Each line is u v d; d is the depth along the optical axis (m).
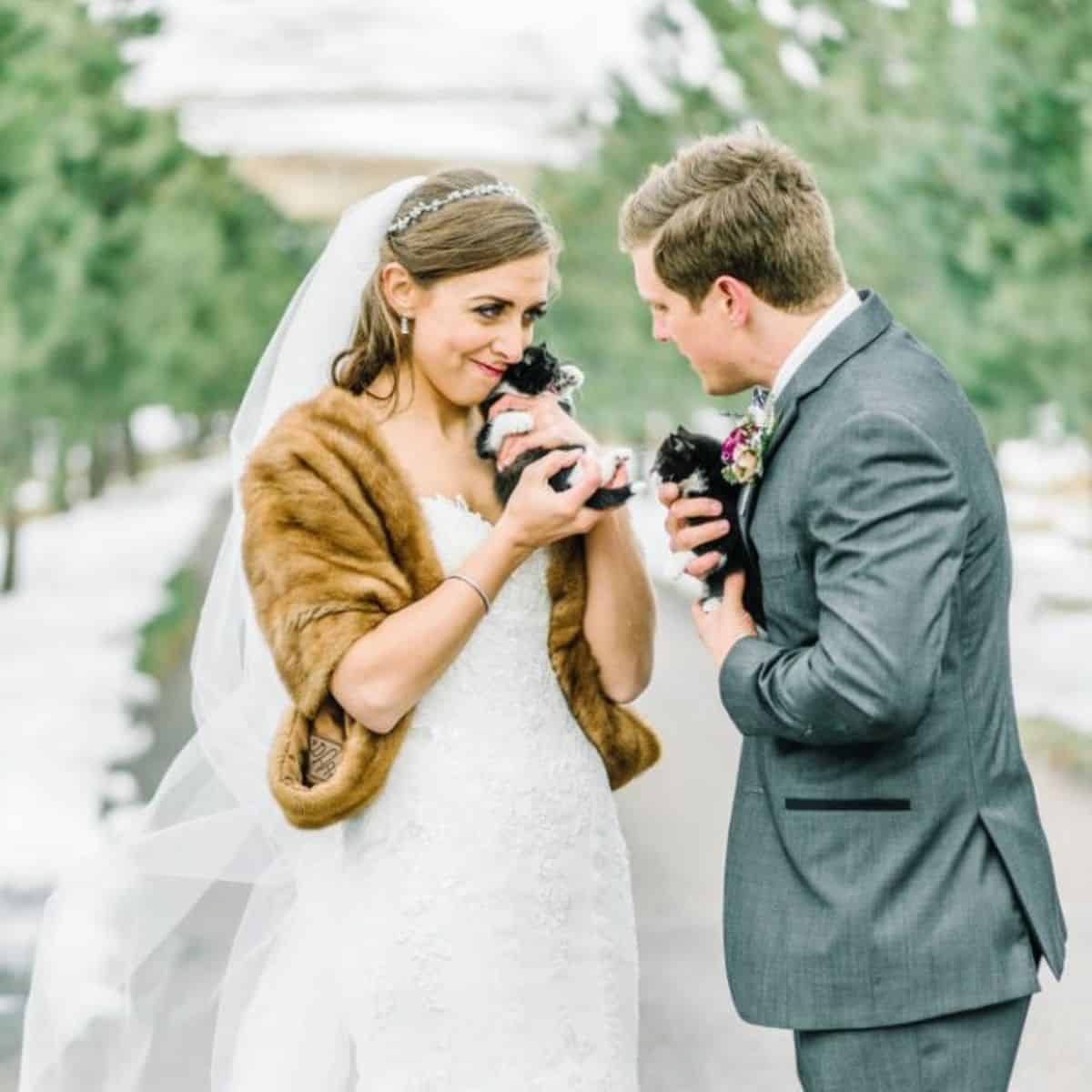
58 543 40.25
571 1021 3.83
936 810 3.36
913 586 3.19
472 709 3.78
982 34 13.23
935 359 3.44
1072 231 13.12
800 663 3.29
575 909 3.87
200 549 37.06
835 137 15.56
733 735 13.43
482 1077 3.72
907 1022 3.35
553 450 3.73
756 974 3.47
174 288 21.95
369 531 3.70
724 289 3.46
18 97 17.77
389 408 3.88
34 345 19.03
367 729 3.68
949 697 3.37
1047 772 11.20
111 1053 4.36
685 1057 6.36
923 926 3.34
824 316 3.45
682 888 8.69
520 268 3.76
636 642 3.94
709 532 3.57
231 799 4.26
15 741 14.29
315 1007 4.01
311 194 38.78
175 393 22.86
